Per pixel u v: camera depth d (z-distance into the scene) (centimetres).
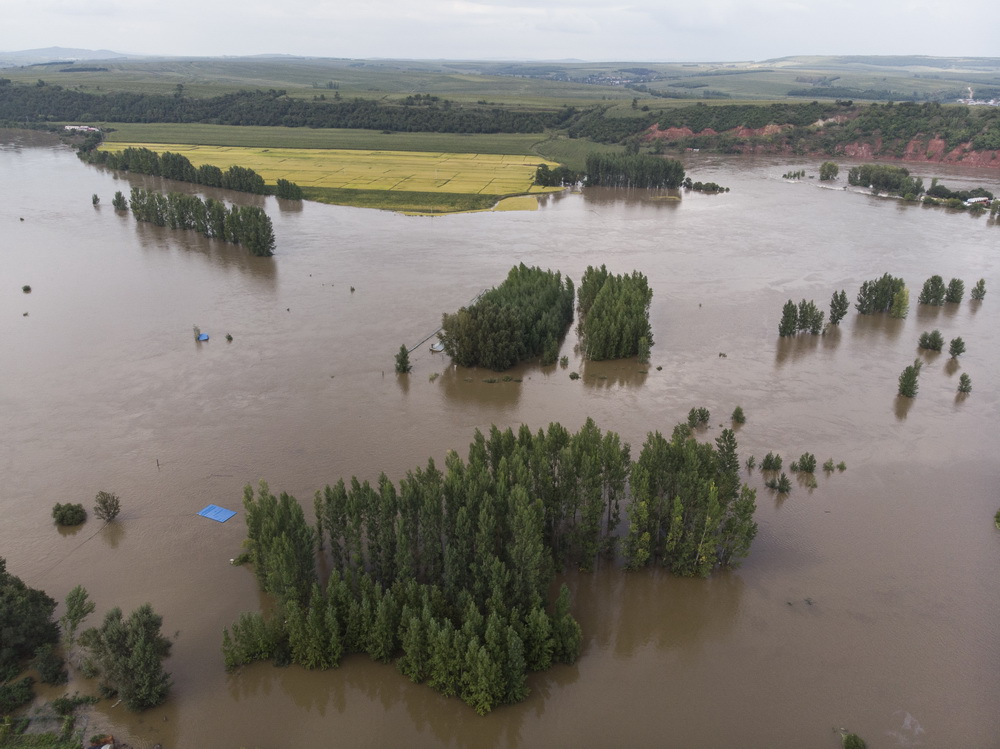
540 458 5959
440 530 5547
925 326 11156
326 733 4569
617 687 4894
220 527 6331
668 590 5759
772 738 4512
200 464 7256
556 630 5022
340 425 8044
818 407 8575
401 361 9300
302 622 4953
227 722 4609
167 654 4966
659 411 8469
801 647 5191
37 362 9531
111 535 6228
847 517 6569
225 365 9544
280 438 7756
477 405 8581
